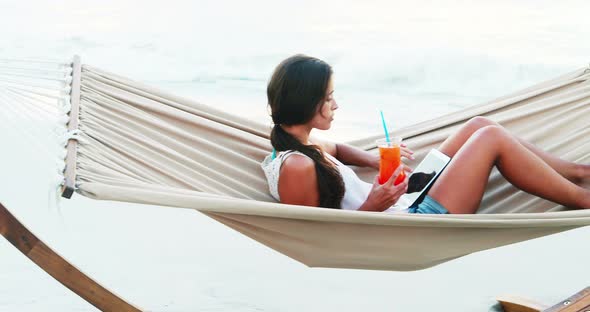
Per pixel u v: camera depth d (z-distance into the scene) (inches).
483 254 125.5
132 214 145.1
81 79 88.5
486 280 113.4
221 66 334.3
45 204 145.1
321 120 76.2
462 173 77.7
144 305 102.0
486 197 87.3
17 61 85.8
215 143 89.1
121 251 123.6
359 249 71.4
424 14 359.3
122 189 61.9
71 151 68.4
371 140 95.7
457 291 109.2
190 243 129.0
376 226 66.9
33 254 68.4
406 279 114.3
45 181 154.4
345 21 358.0
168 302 103.2
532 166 78.8
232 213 64.7
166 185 75.6
